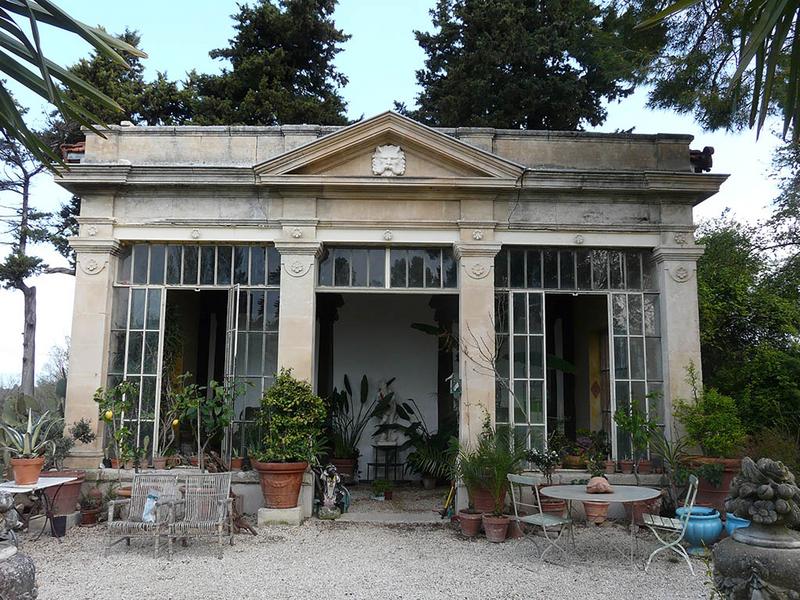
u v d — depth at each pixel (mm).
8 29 3037
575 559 6996
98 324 9219
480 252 9320
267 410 8820
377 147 9391
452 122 17578
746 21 3205
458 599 5672
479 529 8125
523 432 9297
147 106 18047
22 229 16859
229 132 9703
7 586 3393
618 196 9562
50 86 2873
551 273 9695
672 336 9297
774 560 3789
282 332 9156
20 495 8266
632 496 6566
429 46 19500
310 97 18625
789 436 8953
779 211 14352
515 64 17266
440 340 13867
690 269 9445
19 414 9391
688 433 8750
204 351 13539
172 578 6184
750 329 11875
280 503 8531
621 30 8906
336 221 9375
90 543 7570
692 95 8312
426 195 9422
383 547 7512
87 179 9273
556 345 13422
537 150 9789
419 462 11992
